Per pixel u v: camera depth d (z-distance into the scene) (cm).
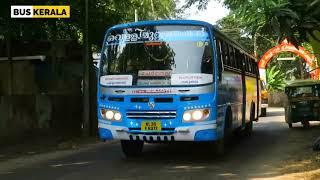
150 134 1083
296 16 932
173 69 1080
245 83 1606
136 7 2106
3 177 978
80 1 1716
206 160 1179
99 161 1180
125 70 1115
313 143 1472
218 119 1096
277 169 1048
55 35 1828
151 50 1104
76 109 1795
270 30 973
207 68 1075
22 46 1752
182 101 1066
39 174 1004
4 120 1467
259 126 2309
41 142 1586
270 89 4734
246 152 1339
